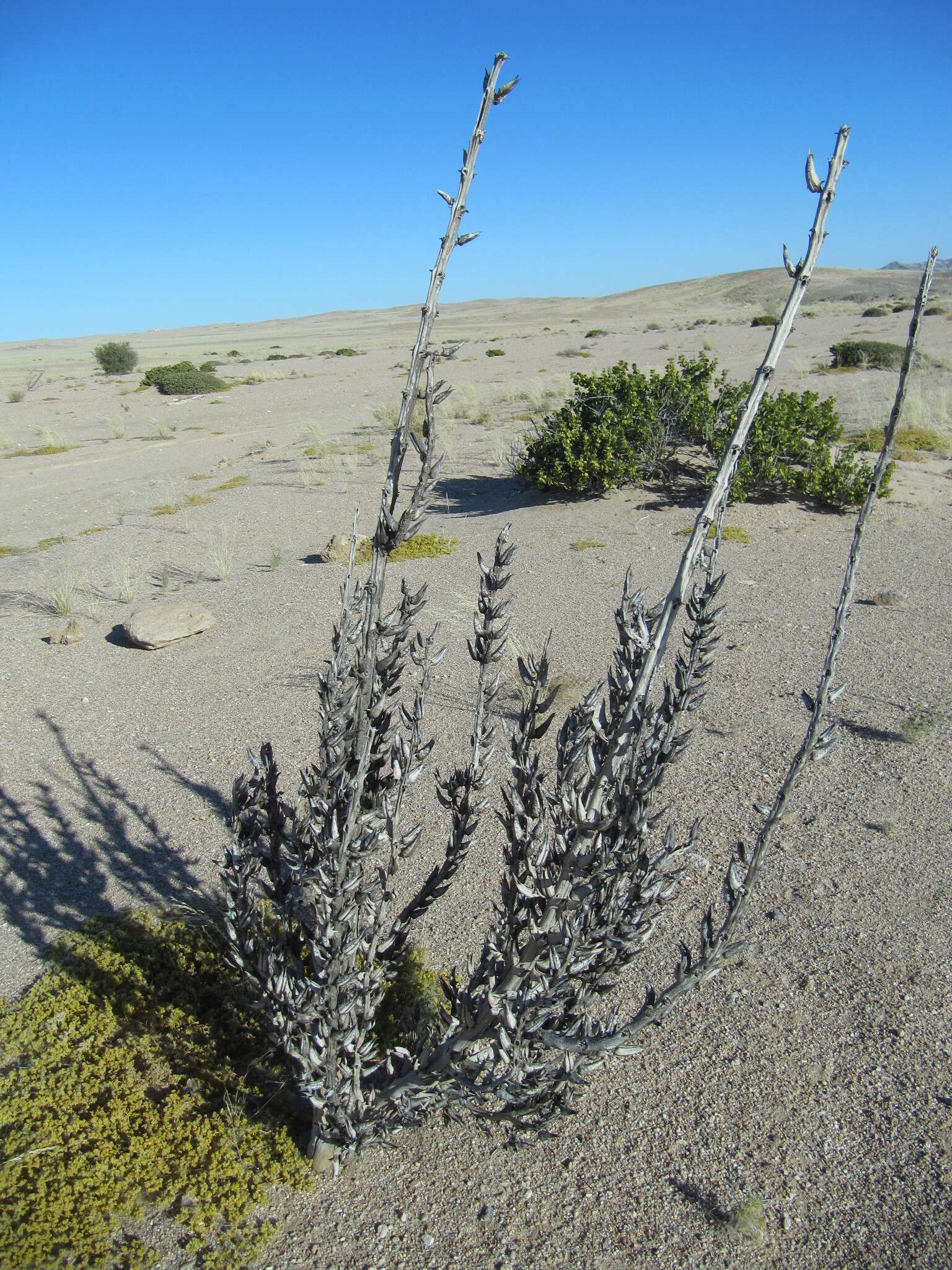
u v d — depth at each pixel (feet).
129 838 16.15
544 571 30.60
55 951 13.14
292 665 23.94
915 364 70.28
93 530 41.27
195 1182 9.42
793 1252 8.80
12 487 53.36
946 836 14.97
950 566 29.48
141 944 13.20
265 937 9.54
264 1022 11.05
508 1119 8.53
